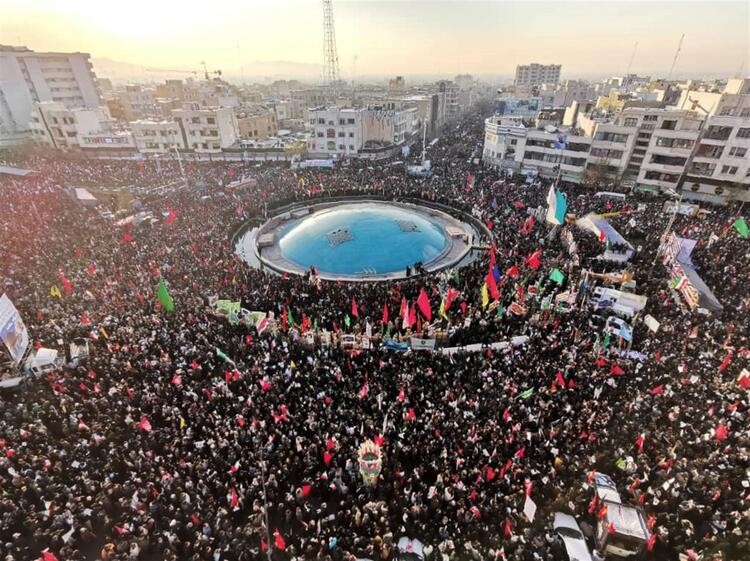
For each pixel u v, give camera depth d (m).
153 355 28.89
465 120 166.38
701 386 25.61
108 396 25.67
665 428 23.27
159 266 42.25
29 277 39.03
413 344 32.97
